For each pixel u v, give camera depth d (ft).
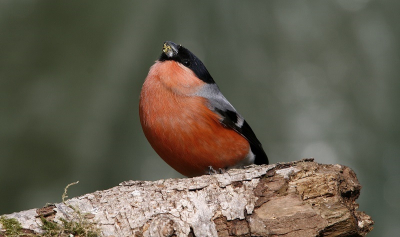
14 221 17.30
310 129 48.39
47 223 17.48
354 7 51.65
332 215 18.51
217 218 18.40
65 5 51.21
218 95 27.12
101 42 50.57
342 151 47.88
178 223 18.06
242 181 19.26
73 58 50.83
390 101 50.24
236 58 49.19
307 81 49.29
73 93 50.11
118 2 50.96
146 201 18.56
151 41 49.55
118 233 17.85
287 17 50.72
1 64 50.47
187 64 26.32
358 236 19.66
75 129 49.49
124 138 49.29
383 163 48.93
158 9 50.11
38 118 49.70
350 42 50.83
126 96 49.62
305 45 50.14
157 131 25.16
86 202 18.43
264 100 48.62
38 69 50.80
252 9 50.16
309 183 19.34
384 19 51.72
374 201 48.55
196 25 49.32
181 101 24.97
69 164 49.32
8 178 48.83
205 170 26.63
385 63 50.83
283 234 18.10
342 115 48.88
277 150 47.73
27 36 51.11
